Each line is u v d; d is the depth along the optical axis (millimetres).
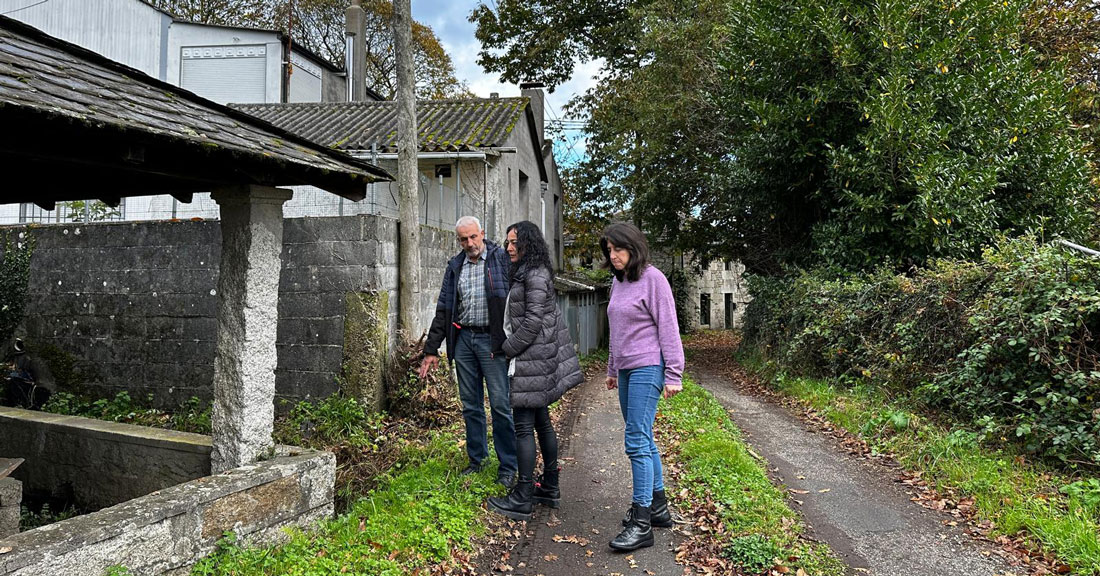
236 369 3941
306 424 6711
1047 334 5398
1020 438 5449
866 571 3570
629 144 19047
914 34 10070
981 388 6074
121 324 8180
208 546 3309
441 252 8867
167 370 7996
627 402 3928
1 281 8531
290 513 3789
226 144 3285
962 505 4508
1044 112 9875
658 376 3857
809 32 10711
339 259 7184
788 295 12180
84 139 2900
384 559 3438
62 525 2816
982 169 9492
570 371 4406
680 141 17688
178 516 3158
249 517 3539
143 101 3365
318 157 4023
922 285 7723
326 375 7145
